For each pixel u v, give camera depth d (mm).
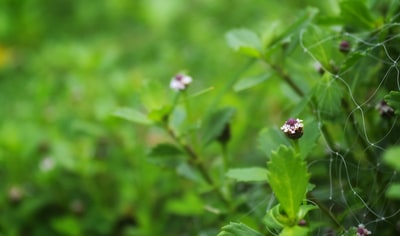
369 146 424
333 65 425
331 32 464
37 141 616
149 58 930
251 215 469
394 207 427
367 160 438
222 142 479
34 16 1031
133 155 602
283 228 371
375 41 429
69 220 552
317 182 485
